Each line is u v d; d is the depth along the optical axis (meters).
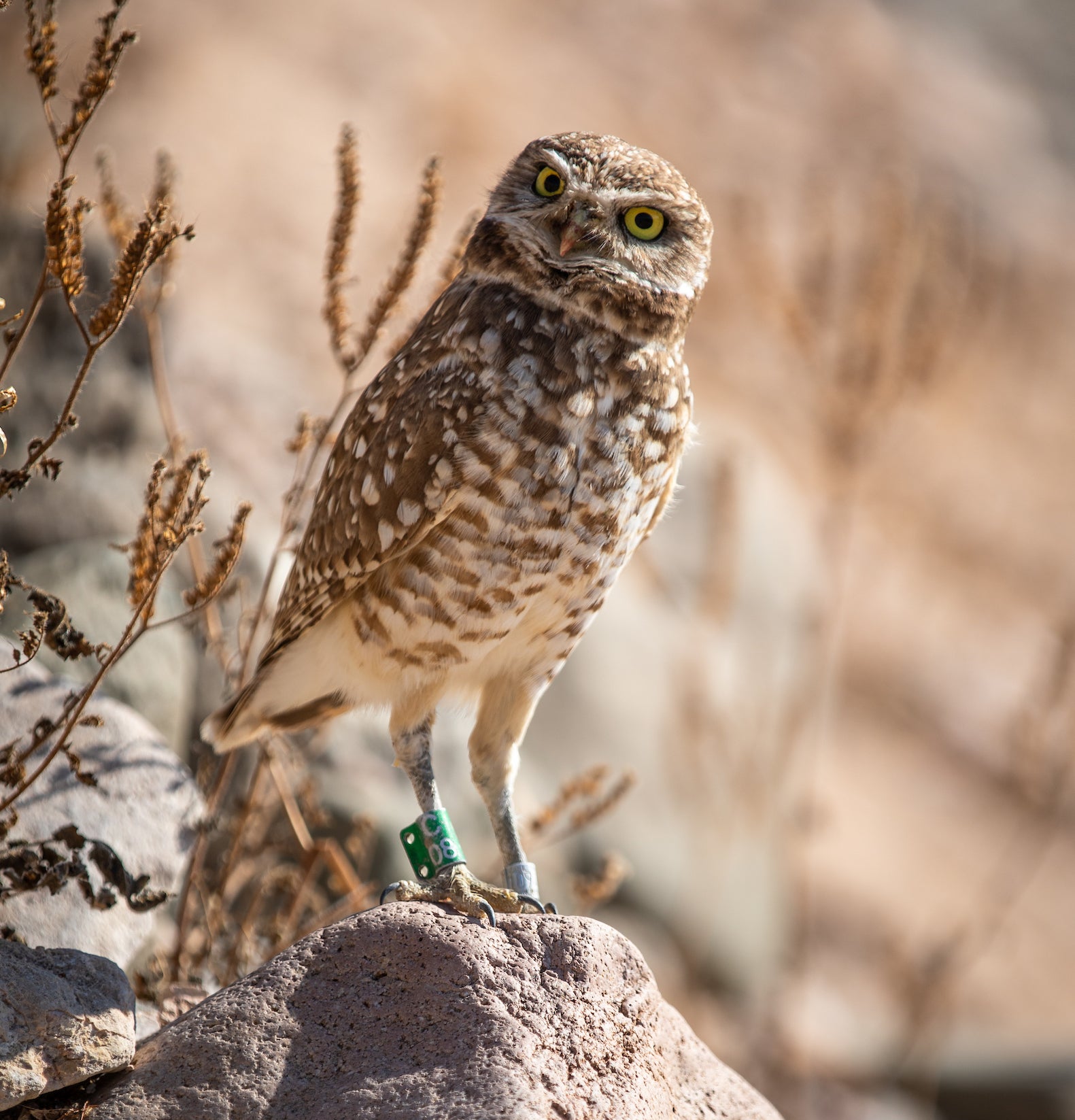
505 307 5.96
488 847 10.32
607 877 8.39
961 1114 14.54
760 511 15.09
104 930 5.71
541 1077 4.50
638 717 12.73
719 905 12.75
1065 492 27.98
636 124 30.97
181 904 6.93
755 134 32.31
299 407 12.50
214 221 22.44
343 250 6.91
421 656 6.18
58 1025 4.51
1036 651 24.28
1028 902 18.78
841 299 12.72
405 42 29.61
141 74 25.78
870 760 20.81
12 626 7.66
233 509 10.22
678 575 14.26
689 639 13.70
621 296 5.95
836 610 14.18
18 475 4.92
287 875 8.04
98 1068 4.52
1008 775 15.89
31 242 9.73
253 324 19.81
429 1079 4.45
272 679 6.70
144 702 7.86
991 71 40.53
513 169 6.23
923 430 27.70
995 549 26.19
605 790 11.96
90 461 9.62
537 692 6.48
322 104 26.89
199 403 11.58
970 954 15.97
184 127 24.55
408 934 4.88
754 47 35.72
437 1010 4.70
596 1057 4.68
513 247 6.02
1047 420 29.69
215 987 6.85
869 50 37.81
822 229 13.25
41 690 6.30
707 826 12.66
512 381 5.82
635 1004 4.94
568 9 33.69
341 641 6.42
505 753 6.50
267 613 8.52
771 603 14.40
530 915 5.12
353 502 6.10
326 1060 4.58
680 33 34.84
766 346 24.05
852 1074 13.94
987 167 35.84
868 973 16.30
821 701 14.24
